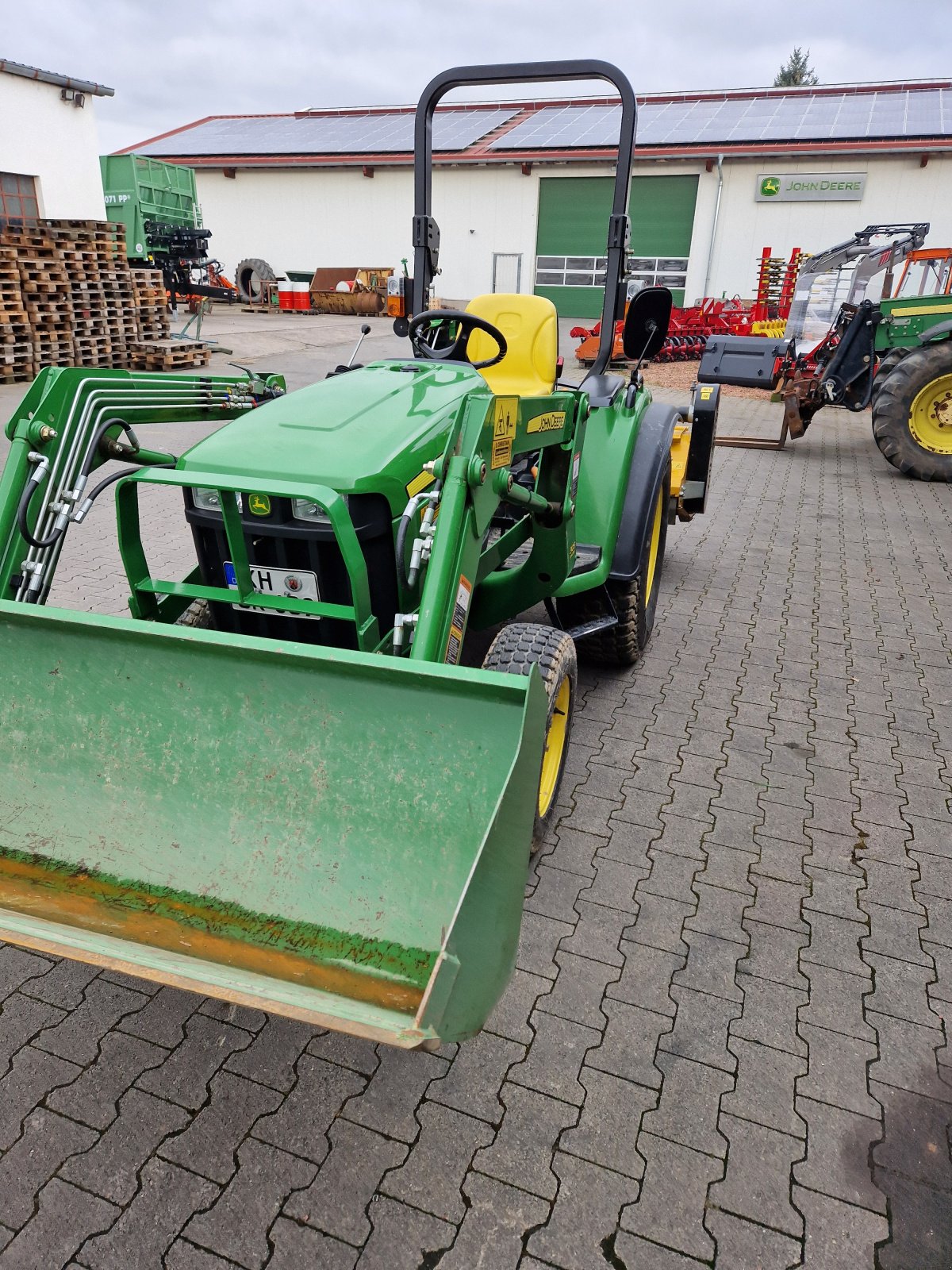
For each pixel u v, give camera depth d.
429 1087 2.03
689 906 2.64
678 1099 2.02
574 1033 2.19
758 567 5.88
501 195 23.11
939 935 2.56
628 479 3.77
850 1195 1.82
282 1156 1.86
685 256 22.23
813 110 23.45
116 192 17.98
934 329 8.24
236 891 1.92
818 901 2.68
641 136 22.42
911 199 20.45
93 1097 1.98
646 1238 1.73
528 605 3.29
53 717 2.04
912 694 4.06
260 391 3.31
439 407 2.65
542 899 2.65
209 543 2.56
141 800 2.01
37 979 2.31
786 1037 2.20
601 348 4.08
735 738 3.62
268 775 1.93
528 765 1.53
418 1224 1.74
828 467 9.13
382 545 2.38
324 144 26.12
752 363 9.95
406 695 1.77
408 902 1.84
